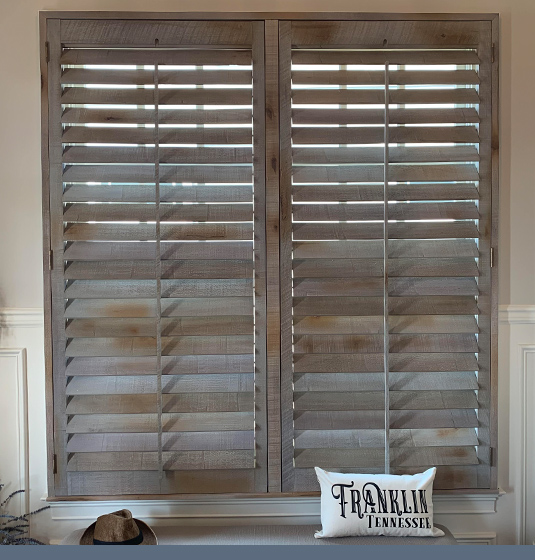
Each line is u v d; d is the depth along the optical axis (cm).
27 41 218
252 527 214
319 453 222
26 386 224
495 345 222
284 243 217
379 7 221
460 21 218
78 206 216
